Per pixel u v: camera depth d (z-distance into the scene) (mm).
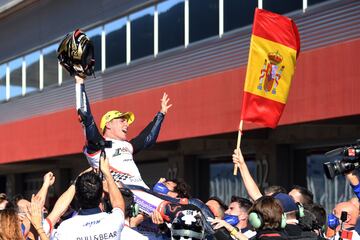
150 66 20734
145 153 22422
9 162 25188
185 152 21016
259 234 7422
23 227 9234
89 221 7023
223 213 10023
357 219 9477
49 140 22422
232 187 19891
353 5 13969
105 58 22906
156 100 17625
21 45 27734
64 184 26875
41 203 7711
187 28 19359
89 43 7922
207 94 16000
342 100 12750
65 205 7891
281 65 10172
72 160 26250
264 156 18297
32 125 23469
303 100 13570
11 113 28578
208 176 20875
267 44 10070
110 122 8234
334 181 16828
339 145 16547
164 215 7516
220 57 18031
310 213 8336
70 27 24594
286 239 7379
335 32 14445
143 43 21141
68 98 24406
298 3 15594
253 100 9945
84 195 7020
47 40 25891
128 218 7820
